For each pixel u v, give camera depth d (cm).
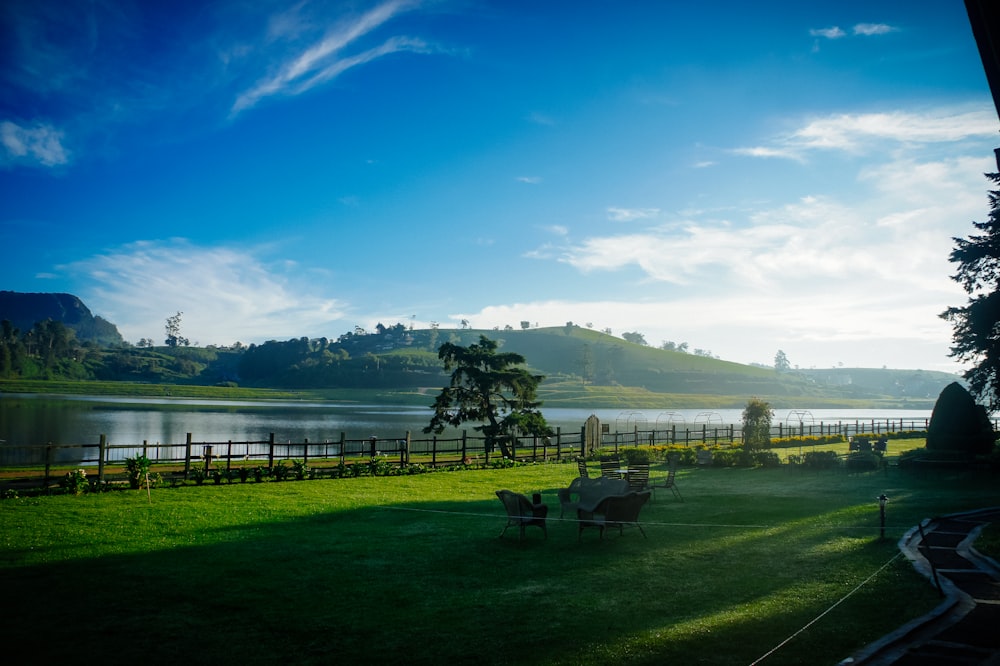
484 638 702
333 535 1267
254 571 988
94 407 9519
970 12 613
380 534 1280
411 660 646
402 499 1780
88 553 1102
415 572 984
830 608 779
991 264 3356
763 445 3162
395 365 19875
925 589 847
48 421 6425
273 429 6253
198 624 755
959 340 3369
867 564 991
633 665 622
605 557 1076
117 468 2431
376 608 809
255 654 666
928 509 1516
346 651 671
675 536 1242
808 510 1545
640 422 9544
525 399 3259
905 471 2480
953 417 2972
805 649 652
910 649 636
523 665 628
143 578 947
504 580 938
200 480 2073
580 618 764
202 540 1212
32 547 1145
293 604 827
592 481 1372
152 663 645
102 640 705
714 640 682
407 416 9138
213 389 17225
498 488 2055
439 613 789
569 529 1330
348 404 13650
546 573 975
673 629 718
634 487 1705
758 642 674
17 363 17838
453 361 3312
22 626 749
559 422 8975
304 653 667
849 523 1354
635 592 871
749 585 895
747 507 1605
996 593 820
